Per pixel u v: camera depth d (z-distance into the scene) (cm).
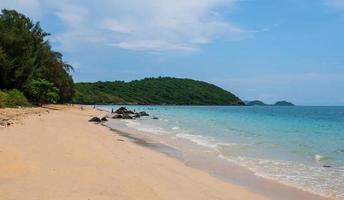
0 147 1616
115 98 19962
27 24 7800
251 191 1270
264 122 5616
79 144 1964
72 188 1055
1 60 6191
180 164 1719
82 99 17512
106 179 1198
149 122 5197
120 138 2711
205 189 1226
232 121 5769
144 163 1609
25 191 994
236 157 2019
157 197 1045
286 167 1738
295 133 3675
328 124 5244
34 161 1384
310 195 1245
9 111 4184
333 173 1608
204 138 3014
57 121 3697
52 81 9012
